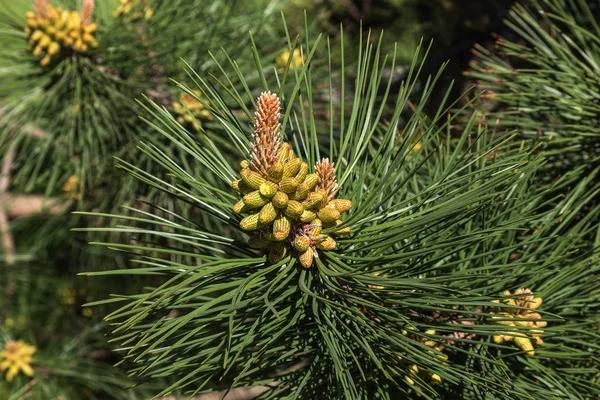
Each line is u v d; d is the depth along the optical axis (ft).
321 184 2.03
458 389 2.21
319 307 2.05
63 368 5.45
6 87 3.85
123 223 4.18
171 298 2.01
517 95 2.91
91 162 4.17
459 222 2.11
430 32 5.04
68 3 3.98
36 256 5.98
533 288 2.34
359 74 2.22
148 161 3.85
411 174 2.06
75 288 5.99
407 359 2.01
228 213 2.16
